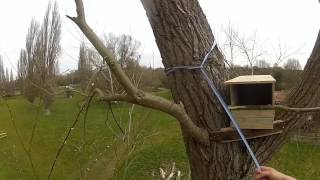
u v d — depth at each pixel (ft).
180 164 34.68
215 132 8.66
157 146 37.60
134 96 7.16
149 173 31.37
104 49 6.73
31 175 22.43
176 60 8.77
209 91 8.70
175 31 8.67
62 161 23.71
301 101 9.07
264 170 7.54
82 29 6.62
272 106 8.21
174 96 9.12
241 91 8.55
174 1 8.59
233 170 8.86
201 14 8.95
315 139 47.29
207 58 8.73
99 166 17.40
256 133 8.55
